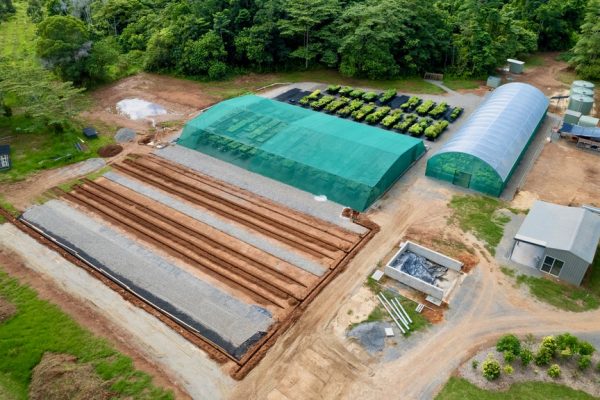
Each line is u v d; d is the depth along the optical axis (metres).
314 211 36.19
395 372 24.05
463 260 31.23
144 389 23.06
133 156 43.72
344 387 23.30
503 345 24.66
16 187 39.00
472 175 37.81
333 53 62.06
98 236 33.47
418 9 62.12
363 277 30.02
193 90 58.44
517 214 35.47
